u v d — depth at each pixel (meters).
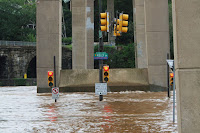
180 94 10.67
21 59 110.75
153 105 27.14
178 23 10.84
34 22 150.00
